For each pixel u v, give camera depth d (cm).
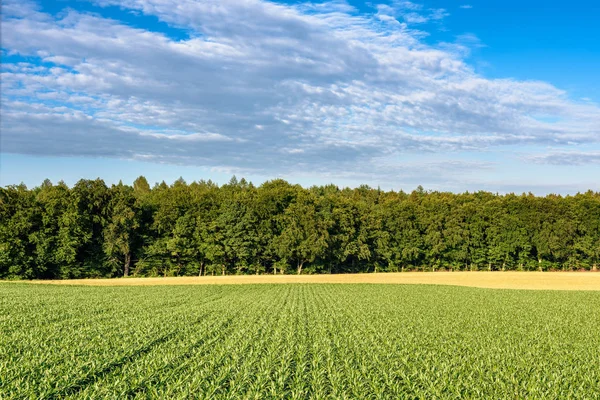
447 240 9712
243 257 8725
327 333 2189
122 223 7681
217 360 1511
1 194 7106
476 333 2338
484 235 9781
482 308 3641
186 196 8912
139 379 1263
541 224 9338
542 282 7338
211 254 8338
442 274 8388
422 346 1927
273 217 8875
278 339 1914
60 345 1717
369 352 1742
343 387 1284
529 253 9775
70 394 1183
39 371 1339
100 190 7762
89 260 7706
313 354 1670
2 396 1136
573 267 9525
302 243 8462
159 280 7056
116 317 2583
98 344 1759
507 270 9862
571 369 1577
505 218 9550
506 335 2333
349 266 9762
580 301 4416
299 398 1182
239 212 8606
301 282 7075
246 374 1335
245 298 4225
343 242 9000
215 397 1157
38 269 7231
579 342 2188
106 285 6056
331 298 4341
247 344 1806
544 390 1323
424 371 1482
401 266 10038
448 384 1336
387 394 1241
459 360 1656
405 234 9800
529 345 2062
